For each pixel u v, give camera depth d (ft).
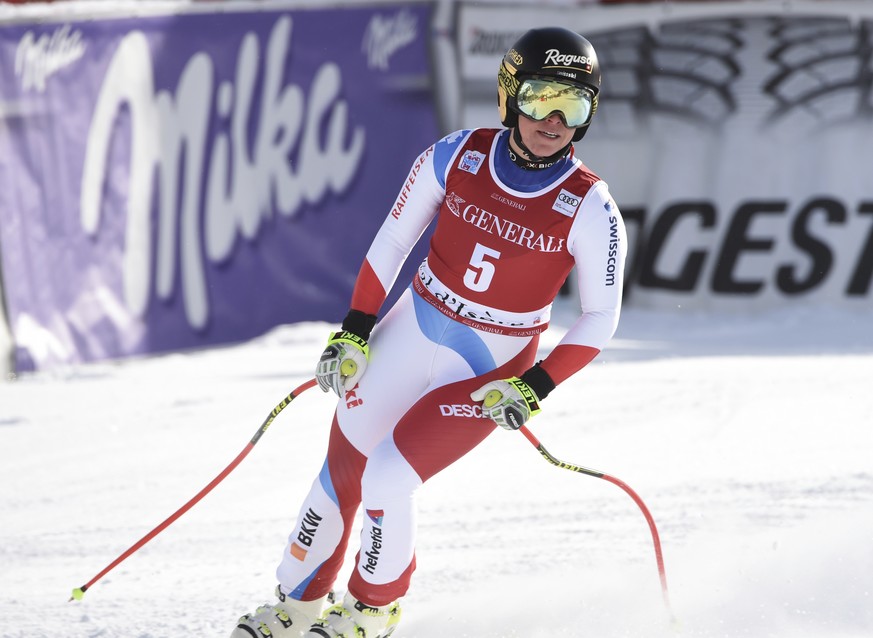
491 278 32.81
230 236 118.93
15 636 36.04
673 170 132.67
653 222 133.28
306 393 85.46
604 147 132.05
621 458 61.05
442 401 32.45
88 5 109.40
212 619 37.19
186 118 115.85
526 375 32.32
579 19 131.95
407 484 31.37
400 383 33.73
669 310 132.98
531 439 33.91
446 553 44.34
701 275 132.98
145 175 113.80
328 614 32.07
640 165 132.87
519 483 56.80
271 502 55.98
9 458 69.26
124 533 51.44
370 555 31.71
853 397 74.90
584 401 77.15
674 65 132.77
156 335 114.83
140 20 112.57
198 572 43.88
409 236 34.58
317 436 70.90
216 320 118.52
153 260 114.62
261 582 41.83
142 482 61.72
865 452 58.85
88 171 110.22
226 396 86.12
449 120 129.08
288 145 121.60
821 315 127.24
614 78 132.57
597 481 56.34
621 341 112.68
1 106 104.94
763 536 42.32
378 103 125.80
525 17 130.62
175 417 79.30
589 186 32.42
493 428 33.37
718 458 59.52
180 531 51.03
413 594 39.09
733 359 96.27
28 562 47.29
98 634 35.91
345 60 123.85
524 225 32.32
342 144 124.36
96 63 110.32
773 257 132.46
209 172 117.50
